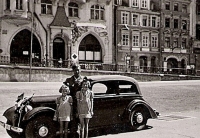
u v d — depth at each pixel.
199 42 59.66
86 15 47.19
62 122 9.62
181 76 49.09
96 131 11.42
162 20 55.25
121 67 48.72
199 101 20.28
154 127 12.12
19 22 40.44
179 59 57.06
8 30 40.50
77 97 9.73
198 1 61.00
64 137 10.09
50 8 44.09
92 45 48.00
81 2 46.19
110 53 49.19
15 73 33.81
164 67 55.06
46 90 23.28
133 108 11.42
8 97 19.66
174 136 10.59
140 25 52.66
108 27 49.19
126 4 52.16
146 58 53.53
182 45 58.19
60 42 45.00
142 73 44.28
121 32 50.47
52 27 43.31
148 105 11.73
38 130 9.60
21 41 41.88
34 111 9.50
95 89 12.03
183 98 21.30
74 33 45.66
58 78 36.44
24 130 9.61
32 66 37.06
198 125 12.55
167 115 15.26
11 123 10.24
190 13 59.28
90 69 43.06
